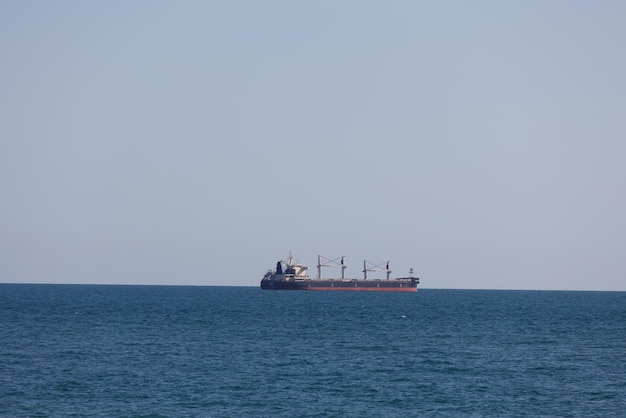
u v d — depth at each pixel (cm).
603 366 17825
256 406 12838
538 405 13150
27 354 19088
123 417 11906
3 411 12262
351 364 17788
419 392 14238
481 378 15875
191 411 12394
